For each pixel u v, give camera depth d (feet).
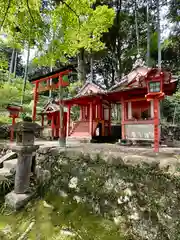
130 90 16.66
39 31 13.44
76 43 17.24
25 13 11.28
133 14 47.62
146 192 7.51
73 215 8.41
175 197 6.63
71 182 10.49
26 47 16.16
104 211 8.29
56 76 18.10
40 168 12.84
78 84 38.73
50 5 12.69
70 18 13.48
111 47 48.06
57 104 28.02
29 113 34.04
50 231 7.32
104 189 8.95
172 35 44.88
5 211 8.95
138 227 7.04
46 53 16.63
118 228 7.32
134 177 8.12
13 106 21.25
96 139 23.16
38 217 8.36
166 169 7.25
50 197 10.20
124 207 7.85
